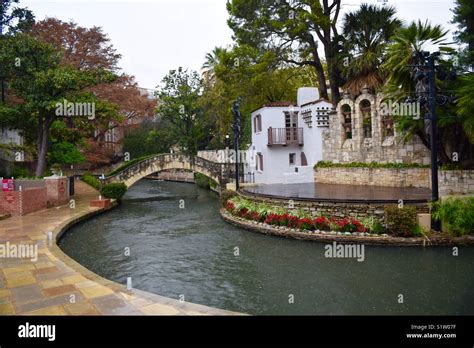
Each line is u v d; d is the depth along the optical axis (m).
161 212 22.92
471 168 15.34
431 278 9.46
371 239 12.46
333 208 14.11
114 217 21.00
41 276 8.74
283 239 14.16
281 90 32.47
